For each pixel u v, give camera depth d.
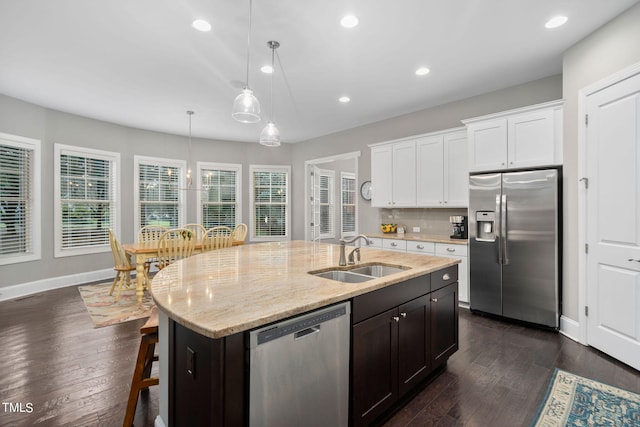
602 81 2.58
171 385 1.39
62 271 4.84
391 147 4.78
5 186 4.20
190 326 1.11
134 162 5.75
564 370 2.33
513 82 3.73
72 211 4.98
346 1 2.28
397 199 4.70
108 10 2.38
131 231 5.72
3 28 2.62
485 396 2.01
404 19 2.51
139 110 4.77
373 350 1.67
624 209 2.41
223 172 6.82
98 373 2.30
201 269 2.07
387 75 3.54
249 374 1.14
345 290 1.54
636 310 2.32
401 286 1.88
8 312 3.63
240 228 5.38
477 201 3.55
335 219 7.71
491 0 2.28
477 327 3.21
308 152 6.77
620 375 2.25
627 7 2.36
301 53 3.04
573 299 2.92
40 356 2.56
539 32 2.70
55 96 4.19
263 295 1.45
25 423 1.76
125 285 4.81
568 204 2.98
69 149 4.89
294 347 1.28
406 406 1.92
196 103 4.45
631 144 2.36
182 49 2.96
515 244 3.25
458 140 4.03
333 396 1.45
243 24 2.56
